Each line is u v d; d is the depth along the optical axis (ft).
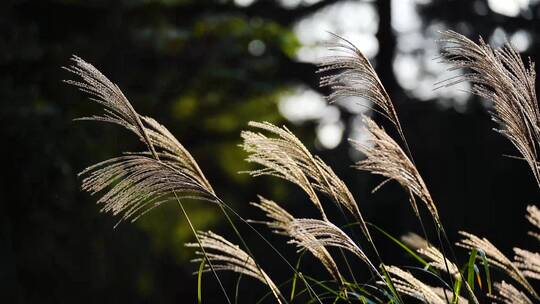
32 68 36.45
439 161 63.62
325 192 11.64
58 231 34.42
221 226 53.11
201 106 39.58
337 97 11.60
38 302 34.04
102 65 38.65
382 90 11.55
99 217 35.86
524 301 11.94
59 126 34.55
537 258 12.43
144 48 39.73
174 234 42.86
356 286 11.75
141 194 10.79
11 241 33.47
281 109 41.65
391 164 11.53
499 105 11.31
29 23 37.24
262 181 46.24
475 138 63.16
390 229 39.58
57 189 33.96
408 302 12.76
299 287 51.47
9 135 33.04
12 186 33.27
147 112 39.06
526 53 59.21
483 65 11.19
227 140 40.93
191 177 11.43
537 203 59.98
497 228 60.70
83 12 37.91
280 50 45.52
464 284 11.38
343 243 11.31
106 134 35.96
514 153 61.16
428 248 12.23
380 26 42.42
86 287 35.37
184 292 48.39
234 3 43.21
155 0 39.01
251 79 40.34
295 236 11.13
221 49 40.22
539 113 11.38
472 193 62.03
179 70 40.19
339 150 62.95
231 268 11.91
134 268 38.88
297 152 11.48
